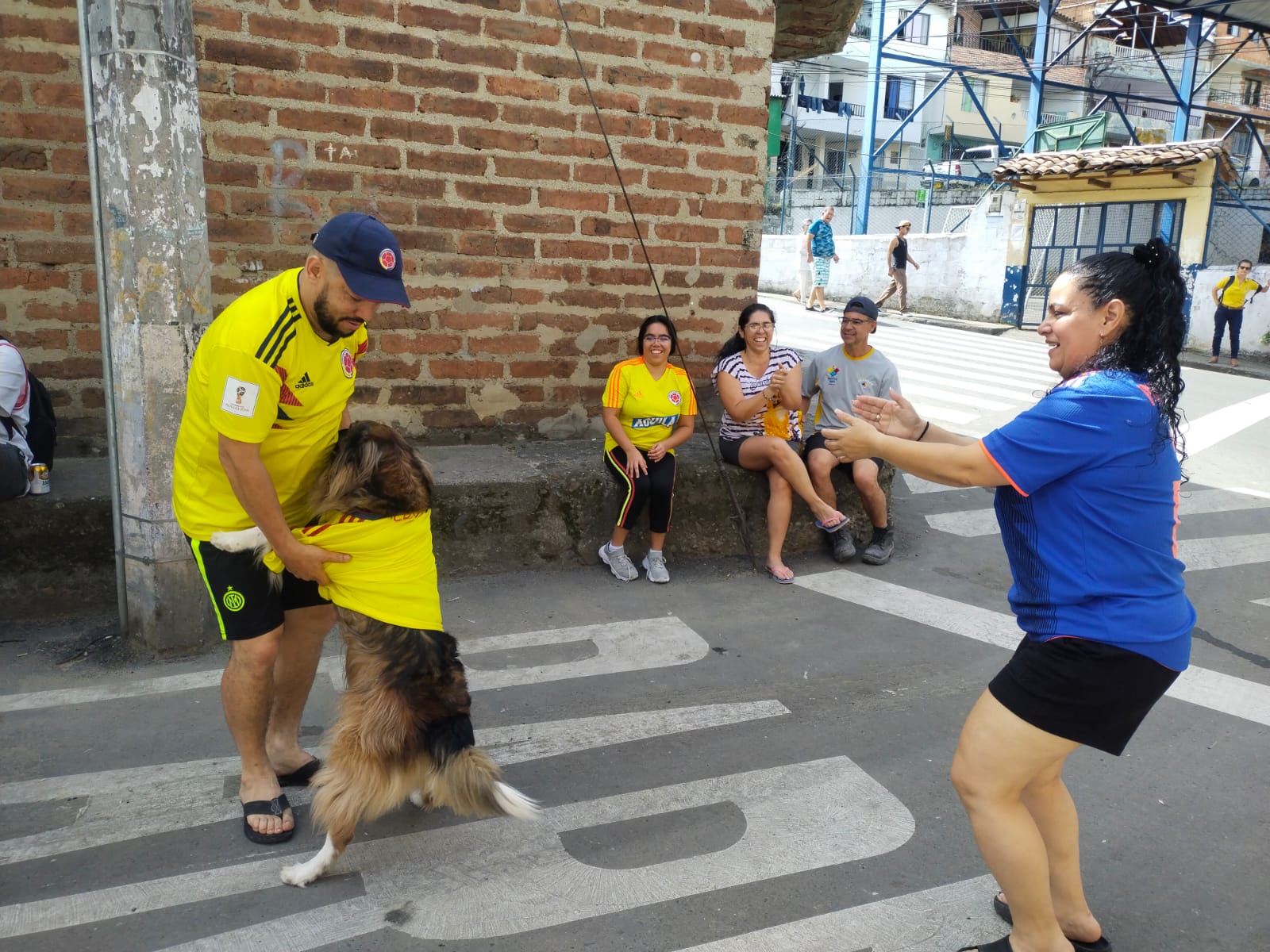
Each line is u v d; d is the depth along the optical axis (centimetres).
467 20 542
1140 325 221
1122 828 321
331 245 259
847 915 275
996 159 2583
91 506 457
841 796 337
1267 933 273
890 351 1421
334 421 295
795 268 2369
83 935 257
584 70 575
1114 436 214
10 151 477
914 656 460
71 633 447
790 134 3525
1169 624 221
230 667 298
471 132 554
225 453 265
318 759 340
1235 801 340
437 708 274
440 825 313
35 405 454
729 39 610
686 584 549
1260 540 659
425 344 568
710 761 359
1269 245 2008
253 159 510
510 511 543
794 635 482
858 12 753
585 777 346
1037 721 223
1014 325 1928
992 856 232
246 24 498
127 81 378
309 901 274
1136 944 267
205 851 296
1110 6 2248
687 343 639
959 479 226
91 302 505
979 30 3647
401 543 278
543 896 279
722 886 286
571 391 612
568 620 490
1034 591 227
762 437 572
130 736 361
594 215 594
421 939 260
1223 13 2069
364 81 526
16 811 313
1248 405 1138
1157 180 1750
